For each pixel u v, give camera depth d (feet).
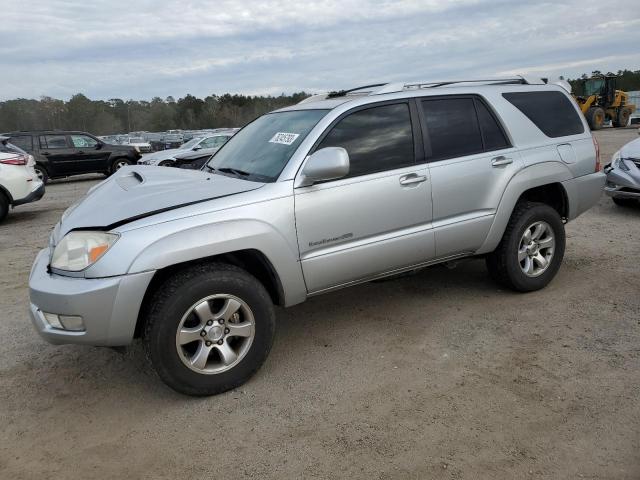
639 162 24.71
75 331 9.99
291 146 12.17
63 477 8.70
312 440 9.30
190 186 11.55
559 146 15.47
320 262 11.80
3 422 10.37
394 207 12.60
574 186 15.64
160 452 9.22
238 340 11.19
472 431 9.29
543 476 8.15
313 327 14.02
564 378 10.85
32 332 14.66
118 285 9.71
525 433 9.17
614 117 99.04
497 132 14.55
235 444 9.32
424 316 14.32
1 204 31.89
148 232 10.01
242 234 10.66
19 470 8.91
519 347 12.30
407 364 11.78
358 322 14.17
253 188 11.23
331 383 11.17
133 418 10.30
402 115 13.15
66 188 53.26
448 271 17.90
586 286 15.89
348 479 8.30
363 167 12.37
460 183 13.56
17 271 20.86
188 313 10.29
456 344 12.61
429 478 8.22
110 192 11.98
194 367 10.51
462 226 13.71
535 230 15.15
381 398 10.48
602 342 12.32
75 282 9.91
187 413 10.37
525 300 15.05
